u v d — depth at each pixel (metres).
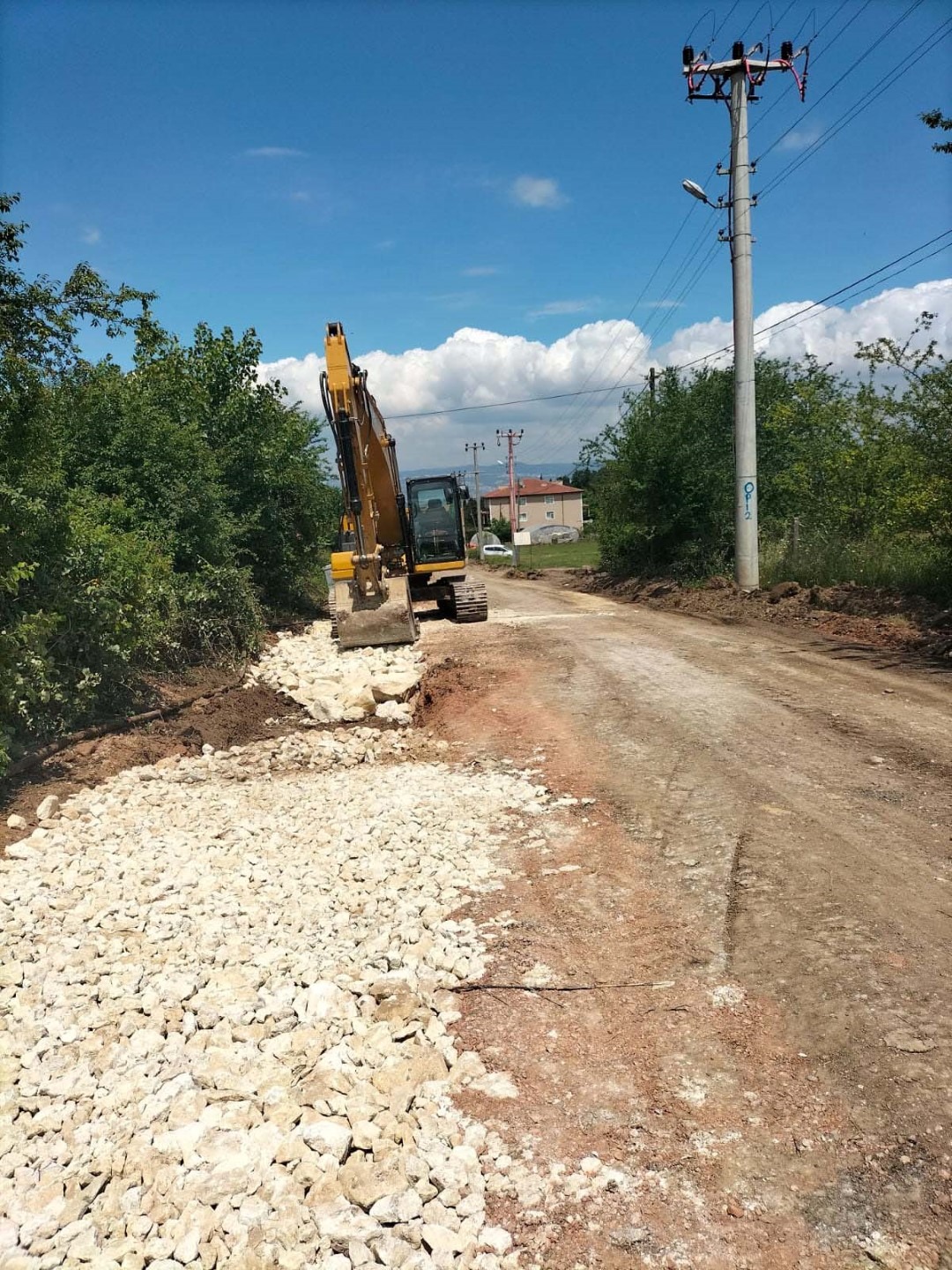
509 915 5.02
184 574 13.62
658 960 4.41
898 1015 3.76
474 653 13.93
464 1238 2.74
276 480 19.91
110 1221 2.85
